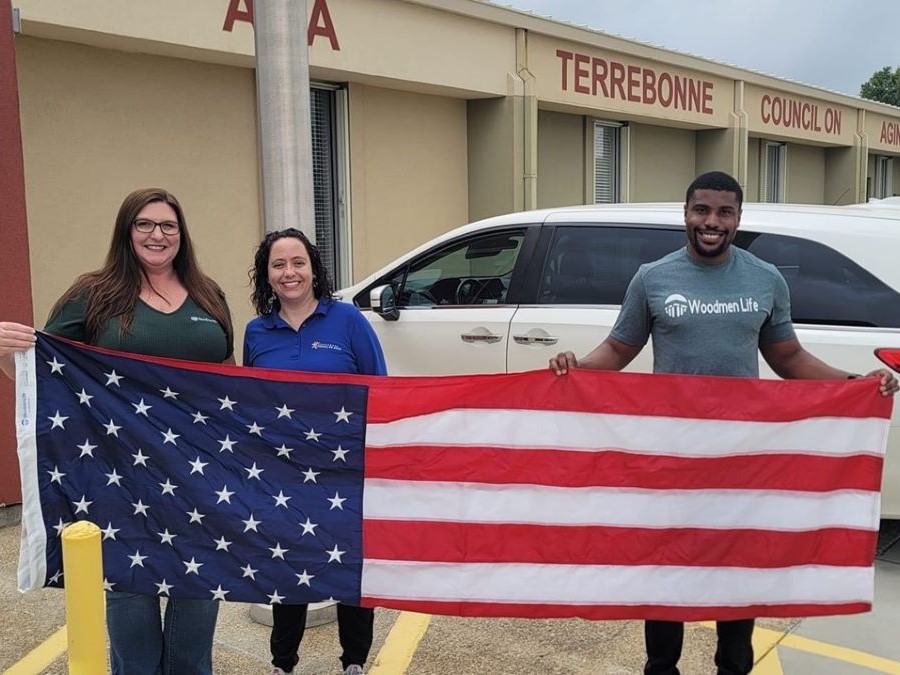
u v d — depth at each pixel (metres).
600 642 3.73
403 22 9.36
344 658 3.19
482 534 2.98
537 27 11.02
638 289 2.92
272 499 2.96
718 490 2.94
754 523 2.93
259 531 2.95
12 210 4.86
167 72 7.79
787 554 2.94
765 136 17.22
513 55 10.89
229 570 2.95
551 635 3.80
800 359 2.94
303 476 2.98
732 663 3.03
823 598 2.93
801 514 2.92
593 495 2.96
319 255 3.18
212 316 3.01
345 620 3.16
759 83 15.91
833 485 2.91
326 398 2.96
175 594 2.93
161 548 2.93
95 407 2.86
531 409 2.96
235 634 3.81
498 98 10.92
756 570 2.94
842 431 2.89
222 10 7.52
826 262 4.38
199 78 8.05
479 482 2.97
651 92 13.32
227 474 2.95
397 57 9.33
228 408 2.94
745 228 4.59
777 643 3.75
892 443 4.17
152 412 2.91
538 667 3.51
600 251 4.98
